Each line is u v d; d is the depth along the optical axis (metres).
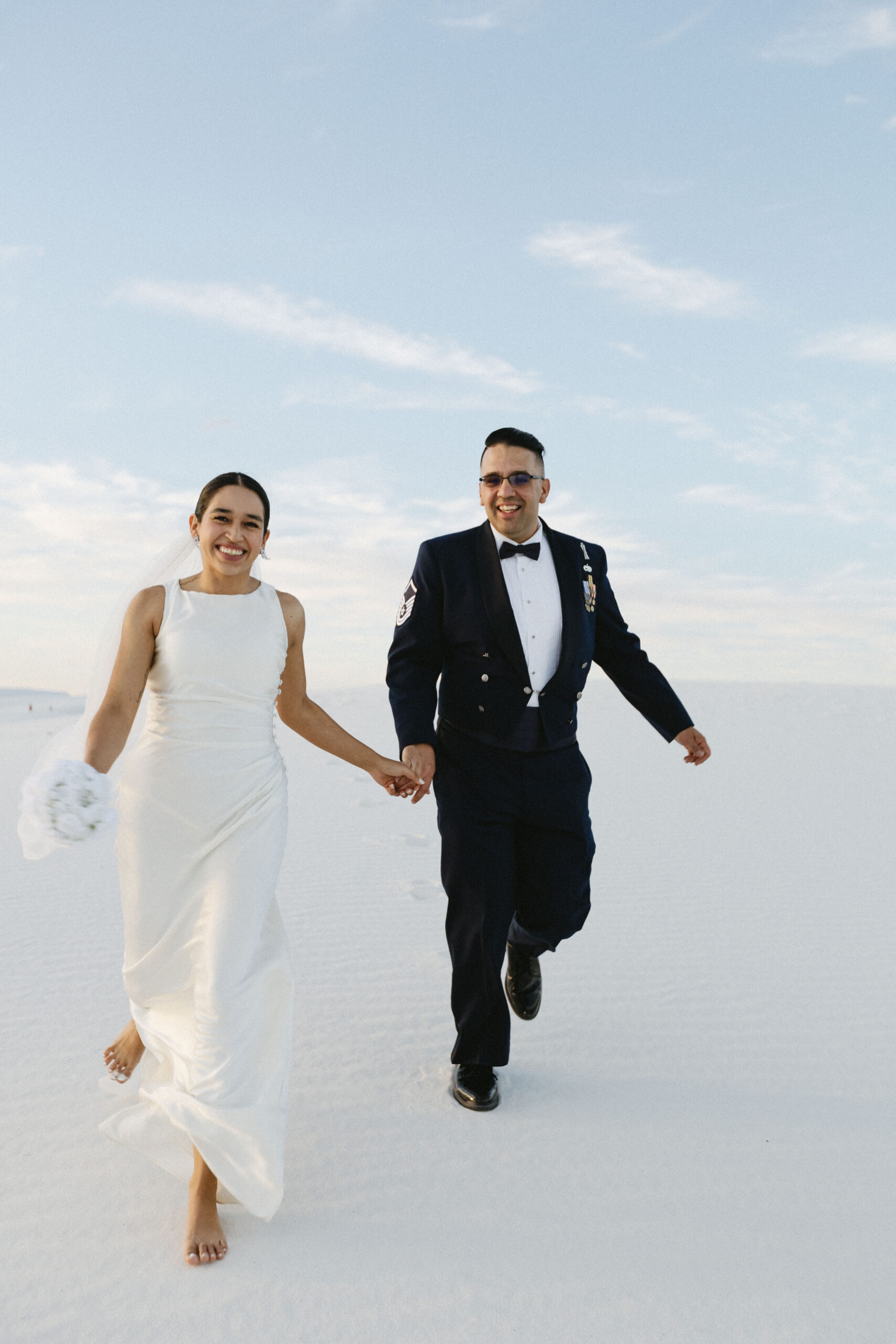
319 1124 3.06
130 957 2.75
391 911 5.11
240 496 2.81
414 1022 3.82
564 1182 2.75
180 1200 2.64
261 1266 2.37
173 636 2.74
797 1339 2.15
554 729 3.40
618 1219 2.58
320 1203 2.64
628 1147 2.94
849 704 15.09
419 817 7.45
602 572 3.72
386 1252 2.43
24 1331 2.12
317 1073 3.40
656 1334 2.15
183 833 2.70
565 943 4.68
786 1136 3.00
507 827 3.37
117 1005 3.83
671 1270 2.37
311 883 5.63
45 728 15.45
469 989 3.23
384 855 6.27
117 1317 2.17
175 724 2.75
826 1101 3.22
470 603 3.42
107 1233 2.48
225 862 2.68
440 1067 3.47
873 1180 2.77
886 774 9.48
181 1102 2.51
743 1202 2.66
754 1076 3.39
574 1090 3.31
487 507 3.49
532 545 3.47
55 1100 3.10
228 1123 2.46
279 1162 2.49
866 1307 2.25
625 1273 2.36
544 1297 2.27
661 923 4.96
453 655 3.48
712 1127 3.05
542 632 3.42
